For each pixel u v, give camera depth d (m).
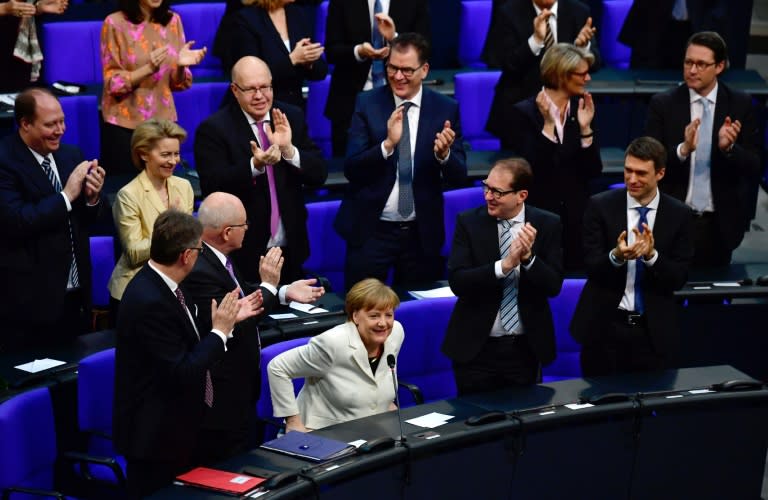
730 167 23.64
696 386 18.72
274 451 16.08
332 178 26.08
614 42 33.66
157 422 15.29
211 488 14.82
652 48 31.64
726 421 18.56
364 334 17.70
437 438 16.48
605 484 18.16
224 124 21.12
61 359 19.16
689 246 19.36
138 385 15.29
